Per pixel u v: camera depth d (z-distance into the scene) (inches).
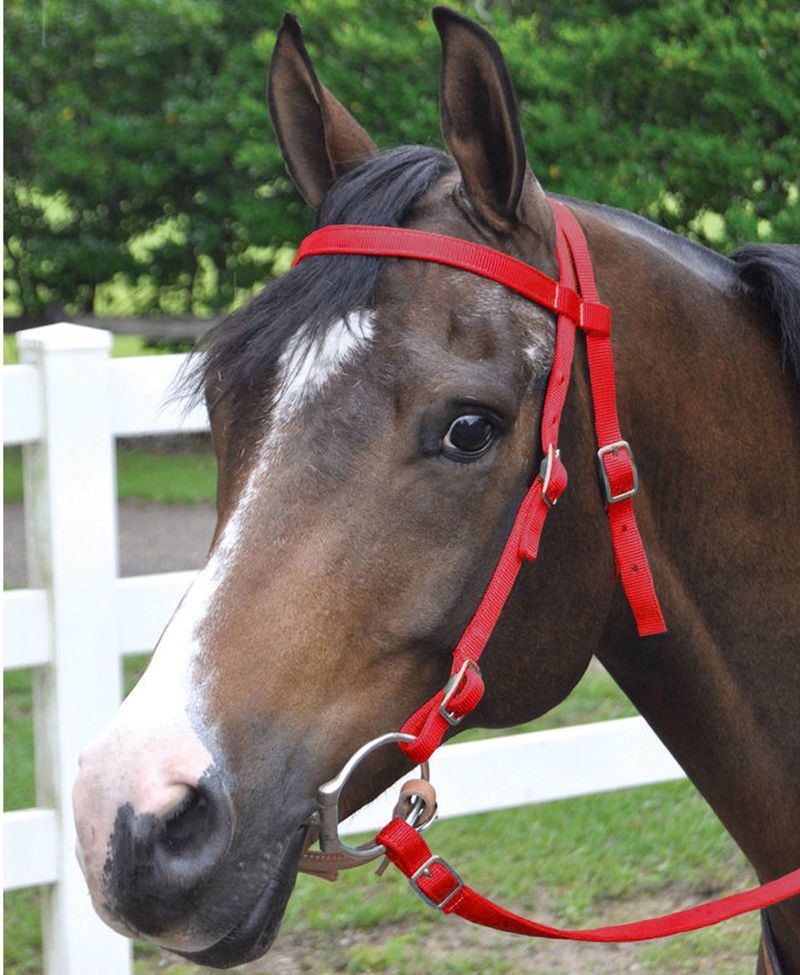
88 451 111.4
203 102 327.0
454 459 54.5
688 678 64.3
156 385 114.2
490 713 59.7
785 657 64.9
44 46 336.8
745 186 274.7
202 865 50.6
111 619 113.9
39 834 115.0
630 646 64.4
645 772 132.4
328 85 298.4
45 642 113.3
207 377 57.7
